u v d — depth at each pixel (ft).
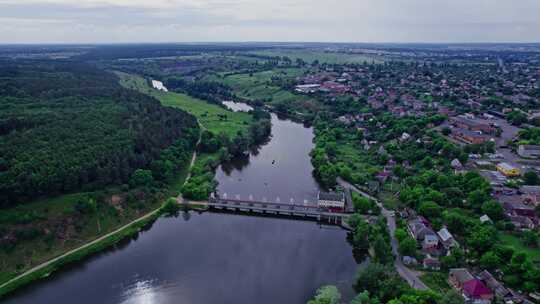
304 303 458.50
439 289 450.30
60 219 592.19
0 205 570.46
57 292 485.15
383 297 435.53
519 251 478.18
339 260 547.08
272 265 536.01
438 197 624.59
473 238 511.40
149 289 487.20
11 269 514.27
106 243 590.14
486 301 422.00
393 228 591.78
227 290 482.28
